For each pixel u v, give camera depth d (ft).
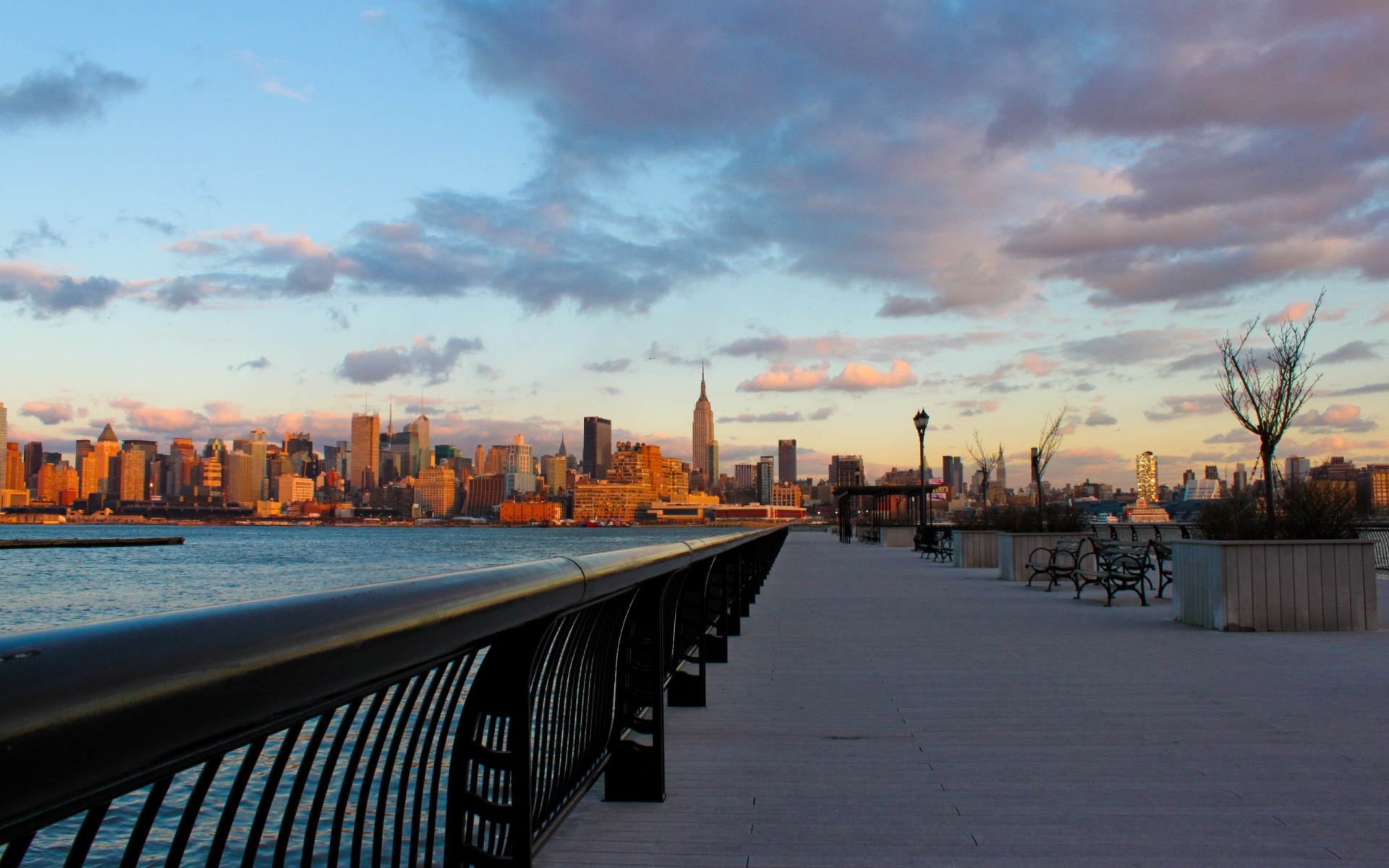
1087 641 29.89
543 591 7.23
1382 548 57.36
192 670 2.99
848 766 15.58
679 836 12.23
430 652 4.99
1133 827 12.46
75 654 2.59
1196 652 27.37
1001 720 18.86
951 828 12.47
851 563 78.84
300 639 3.63
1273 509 32.76
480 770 11.53
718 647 26.37
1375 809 13.10
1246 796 13.75
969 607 41.04
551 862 11.31
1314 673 23.84
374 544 449.06
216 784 19.38
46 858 15.94
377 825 6.82
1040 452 85.56
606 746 13.88
